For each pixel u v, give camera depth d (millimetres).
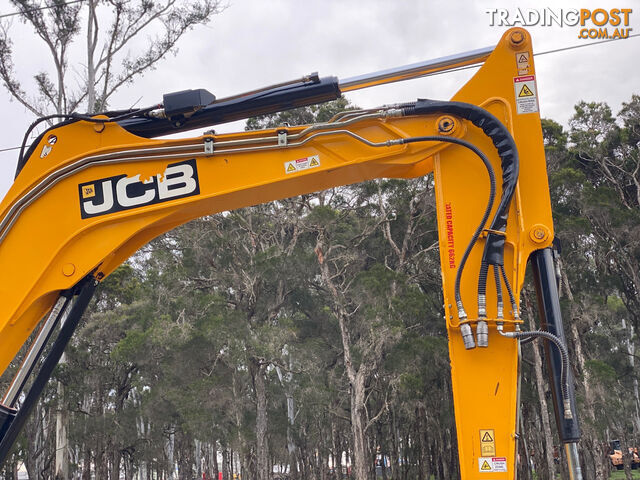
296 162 4539
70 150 4707
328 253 29438
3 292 4504
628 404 37312
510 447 3859
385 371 28172
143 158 4605
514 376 3945
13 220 4582
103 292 34312
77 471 47906
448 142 4316
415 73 4695
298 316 37969
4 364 4477
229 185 4555
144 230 4809
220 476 44062
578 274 30750
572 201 30812
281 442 36406
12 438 4273
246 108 4852
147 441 36781
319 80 4789
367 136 4527
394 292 27266
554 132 33219
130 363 37312
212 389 28656
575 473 3689
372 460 36438
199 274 32844
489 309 4043
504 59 4465
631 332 36969
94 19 23453
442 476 35031
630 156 33594
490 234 4074
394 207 31438
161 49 23891
